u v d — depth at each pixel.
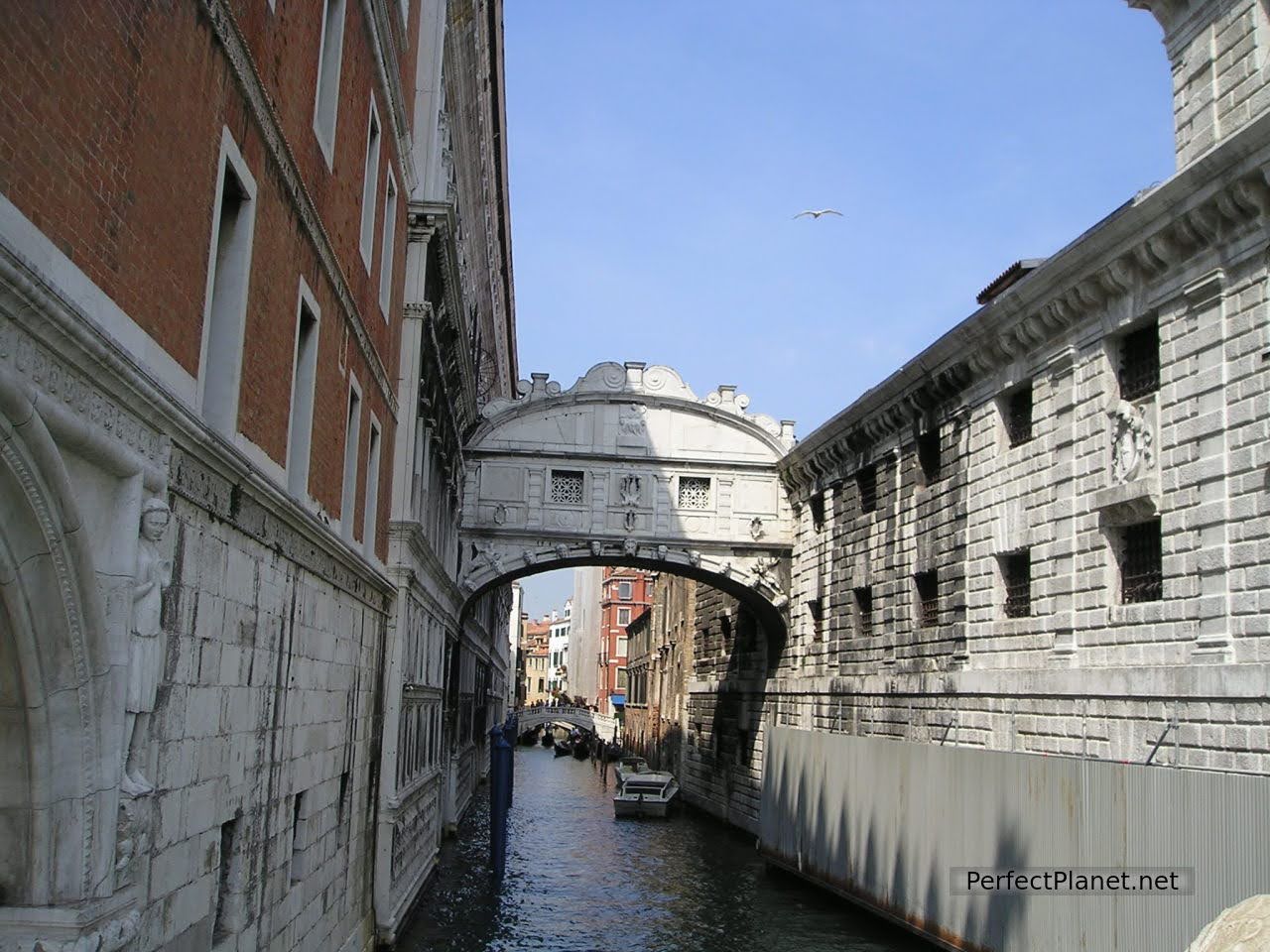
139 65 6.74
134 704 6.79
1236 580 15.02
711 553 34.25
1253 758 14.28
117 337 6.59
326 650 13.25
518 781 65.19
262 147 9.50
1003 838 17.03
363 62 14.28
